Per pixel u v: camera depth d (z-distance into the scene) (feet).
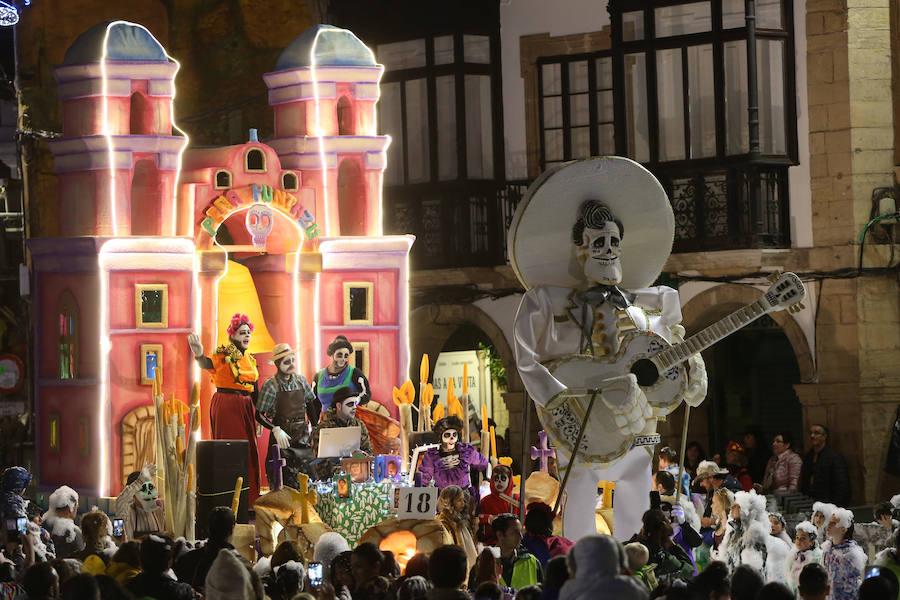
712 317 121.39
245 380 83.10
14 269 163.94
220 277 87.97
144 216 88.02
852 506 110.93
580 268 69.15
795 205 115.85
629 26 120.37
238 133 134.62
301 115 93.61
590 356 67.67
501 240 126.62
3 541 63.31
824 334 113.70
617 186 69.15
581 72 124.67
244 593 41.42
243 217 91.30
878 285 112.88
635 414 66.28
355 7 130.62
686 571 53.72
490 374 134.10
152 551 42.55
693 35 117.70
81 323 84.94
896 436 111.34
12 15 126.00
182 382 85.56
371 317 92.58
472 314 126.93
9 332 163.84
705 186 117.39
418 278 127.34
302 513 65.87
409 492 62.03
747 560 64.54
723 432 127.44
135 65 86.74
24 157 132.67
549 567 41.86
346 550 54.90
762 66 116.16
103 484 83.61
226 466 71.31
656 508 59.72
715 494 70.54
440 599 40.29
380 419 82.64
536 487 73.15
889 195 112.98
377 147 94.32
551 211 68.33
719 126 116.88
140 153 86.58
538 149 126.11
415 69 128.16
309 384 88.12
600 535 37.47
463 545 63.41
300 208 91.15
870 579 42.01
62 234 87.76
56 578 41.68
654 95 119.24
